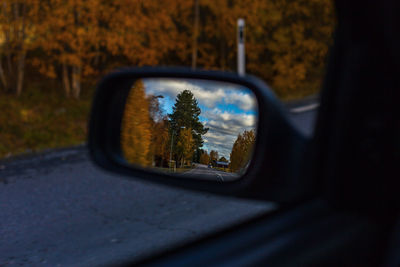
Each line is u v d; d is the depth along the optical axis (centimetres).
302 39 1470
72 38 1217
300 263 82
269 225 91
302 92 1180
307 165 95
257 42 1792
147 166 120
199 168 109
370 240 90
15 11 1194
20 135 955
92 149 134
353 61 90
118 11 1320
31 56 1623
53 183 519
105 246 310
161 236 321
